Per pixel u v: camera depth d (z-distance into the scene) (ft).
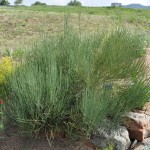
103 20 48.57
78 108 12.74
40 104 12.23
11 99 14.03
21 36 37.45
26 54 15.85
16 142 12.78
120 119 13.33
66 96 12.98
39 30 40.55
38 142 12.78
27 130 12.69
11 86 13.61
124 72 15.25
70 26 16.74
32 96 12.44
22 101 12.67
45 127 12.73
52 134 12.67
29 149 12.53
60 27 43.45
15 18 47.88
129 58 15.96
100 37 17.07
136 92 14.12
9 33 39.19
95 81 14.15
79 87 13.88
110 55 14.97
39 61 14.82
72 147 12.63
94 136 12.77
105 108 12.68
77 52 14.47
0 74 15.01
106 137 12.64
